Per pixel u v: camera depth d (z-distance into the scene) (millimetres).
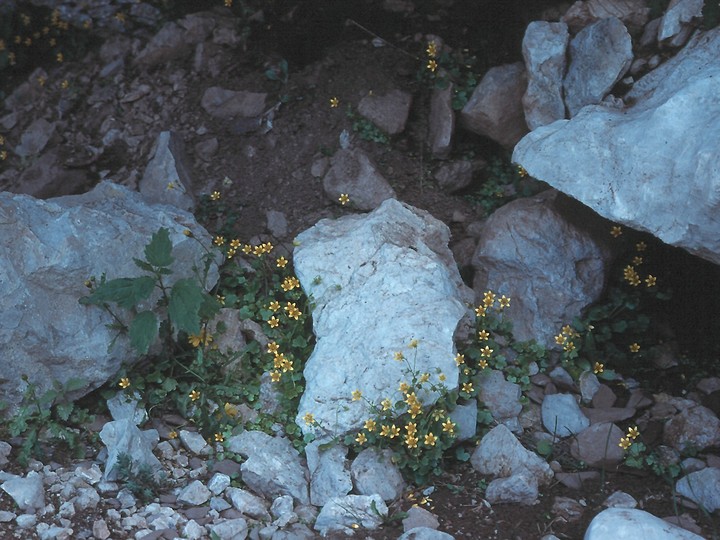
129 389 1320
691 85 1277
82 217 1347
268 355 1364
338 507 1195
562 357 1373
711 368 1373
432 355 1275
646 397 1341
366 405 1266
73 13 1734
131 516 1183
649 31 1412
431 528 1173
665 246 1434
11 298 1289
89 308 1318
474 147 1557
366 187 1500
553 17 1556
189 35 1668
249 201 1526
